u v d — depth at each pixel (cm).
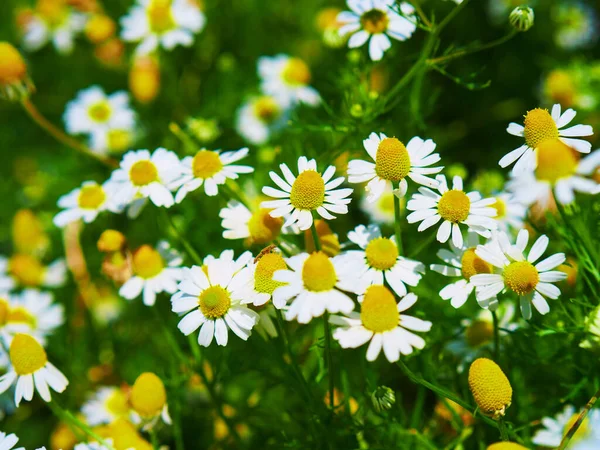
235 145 56
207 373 48
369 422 44
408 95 53
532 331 41
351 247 45
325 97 57
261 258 39
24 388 41
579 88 54
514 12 43
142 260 44
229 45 63
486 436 43
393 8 45
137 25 55
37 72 66
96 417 47
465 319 44
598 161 40
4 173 64
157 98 60
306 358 46
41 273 54
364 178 40
